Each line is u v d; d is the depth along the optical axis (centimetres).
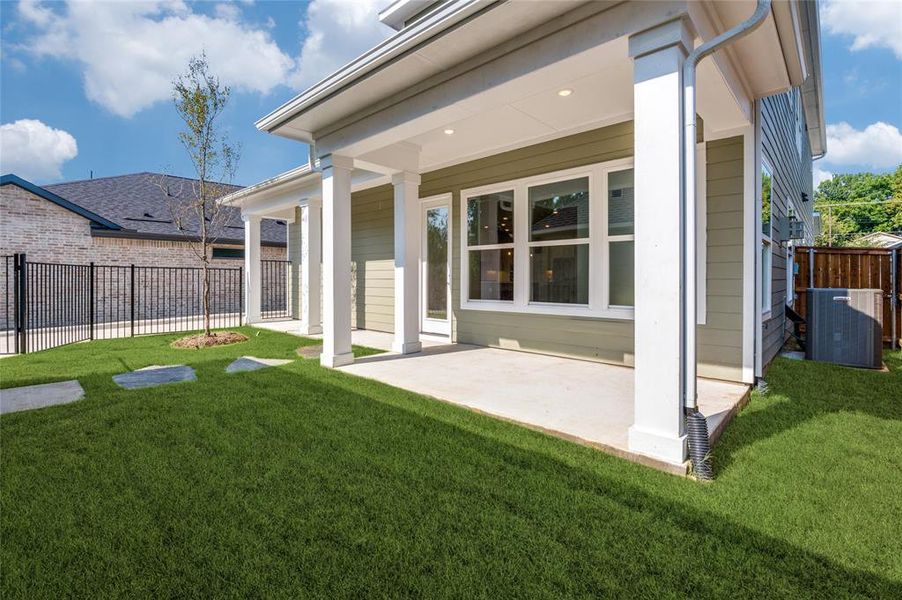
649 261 269
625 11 278
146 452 286
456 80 384
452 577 173
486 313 670
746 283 446
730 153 455
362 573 176
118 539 197
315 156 572
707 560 183
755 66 386
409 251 613
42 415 355
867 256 777
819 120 1037
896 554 188
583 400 388
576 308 569
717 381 456
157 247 1288
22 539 196
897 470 263
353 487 241
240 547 191
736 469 264
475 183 674
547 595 164
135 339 799
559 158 575
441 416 354
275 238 1593
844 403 400
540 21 316
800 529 204
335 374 494
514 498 230
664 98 263
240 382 459
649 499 229
